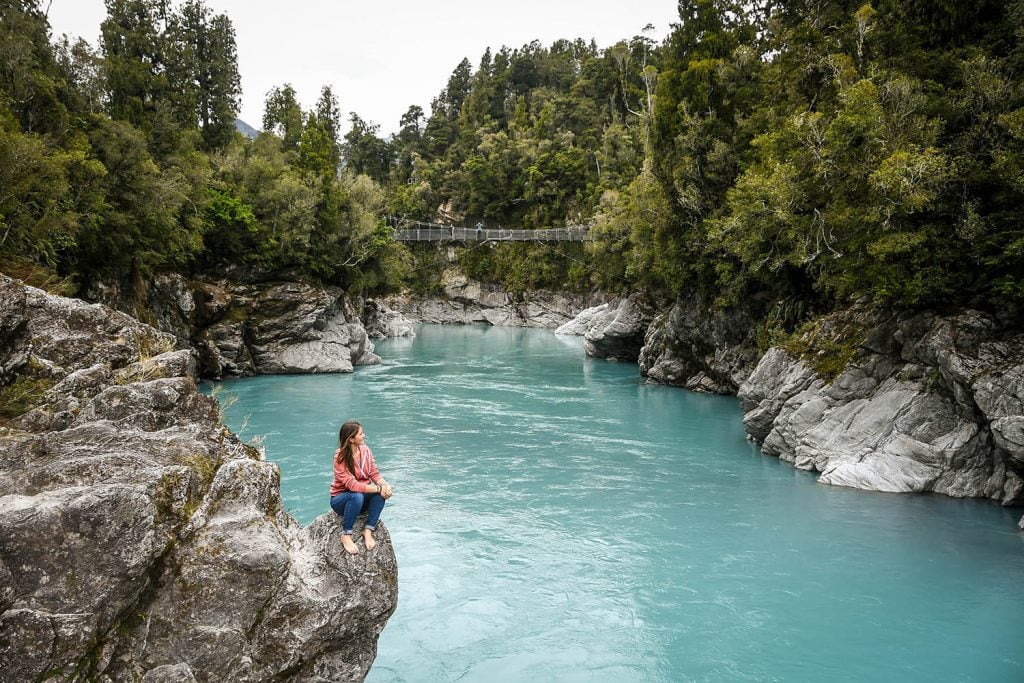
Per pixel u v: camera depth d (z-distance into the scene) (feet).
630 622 35.70
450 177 318.45
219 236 132.05
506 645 33.35
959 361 52.80
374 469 22.41
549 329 272.10
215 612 18.84
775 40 105.29
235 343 122.83
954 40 68.08
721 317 104.58
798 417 65.05
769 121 93.35
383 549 21.86
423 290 317.42
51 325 33.30
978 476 53.93
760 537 46.88
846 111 62.23
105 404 25.22
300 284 136.67
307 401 98.99
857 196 62.90
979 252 53.47
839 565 42.47
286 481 57.31
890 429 58.44
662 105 106.63
